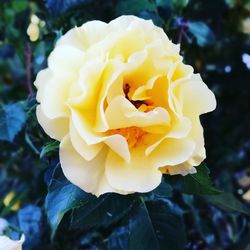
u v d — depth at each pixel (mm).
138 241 195
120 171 158
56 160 187
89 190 158
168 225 199
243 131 314
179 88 159
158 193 187
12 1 307
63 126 160
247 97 308
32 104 212
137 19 171
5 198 298
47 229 245
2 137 231
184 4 249
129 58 153
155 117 151
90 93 155
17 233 228
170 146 160
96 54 159
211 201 232
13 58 350
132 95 161
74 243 249
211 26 291
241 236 263
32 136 223
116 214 185
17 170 298
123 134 157
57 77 159
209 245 260
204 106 165
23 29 279
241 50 299
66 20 234
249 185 294
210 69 300
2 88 352
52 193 174
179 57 160
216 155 302
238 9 290
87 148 155
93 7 240
